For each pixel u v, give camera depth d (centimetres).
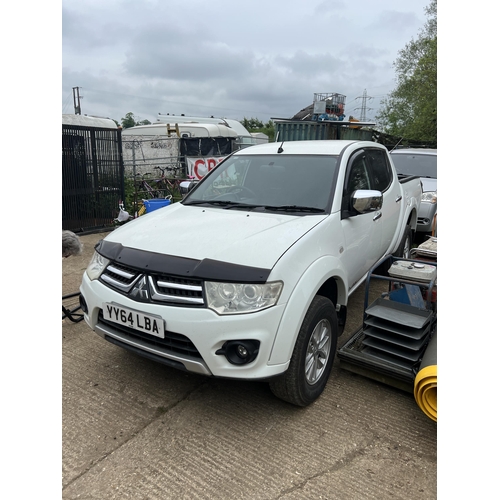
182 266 248
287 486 222
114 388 307
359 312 443
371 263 402
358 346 331
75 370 330
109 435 259
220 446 250
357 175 368
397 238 474
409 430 267
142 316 250
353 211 331
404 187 513
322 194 325
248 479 226
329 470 233
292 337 245
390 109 2969
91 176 848
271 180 358
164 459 240
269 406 289
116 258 276
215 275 237
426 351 284
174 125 1778
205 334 234
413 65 2791
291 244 261
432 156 866
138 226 321
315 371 286
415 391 264
